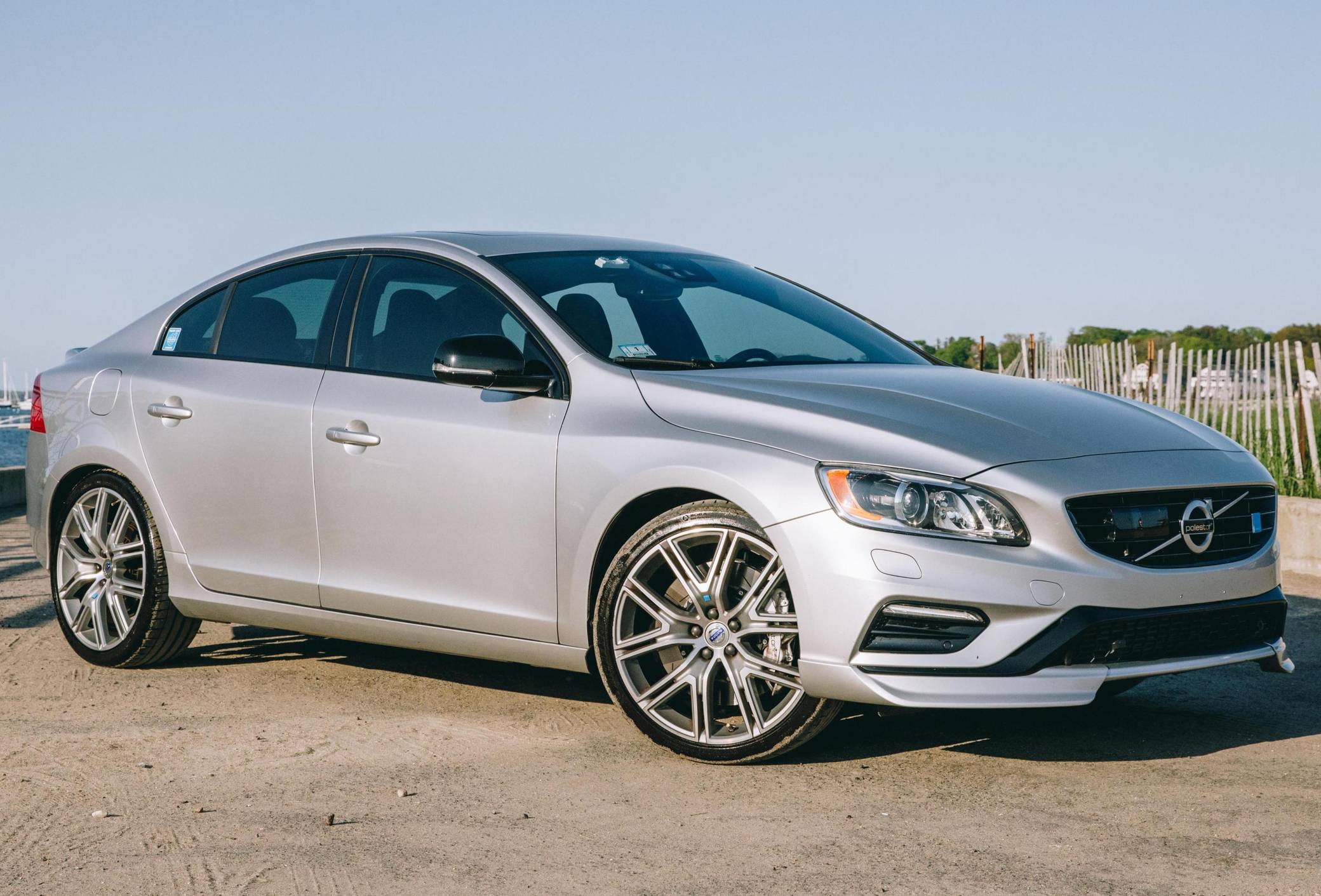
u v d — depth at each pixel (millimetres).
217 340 5352
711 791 3693
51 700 4883
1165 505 3852
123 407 5414
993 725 4410
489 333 4582
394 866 3113
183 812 3535
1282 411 9680
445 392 4578
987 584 3621
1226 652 3975
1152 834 3264
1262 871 2992
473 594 4445
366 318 4926
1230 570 3912
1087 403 4344
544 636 4316
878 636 3688
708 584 3971
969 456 3756
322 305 5078
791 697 3865
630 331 4516
